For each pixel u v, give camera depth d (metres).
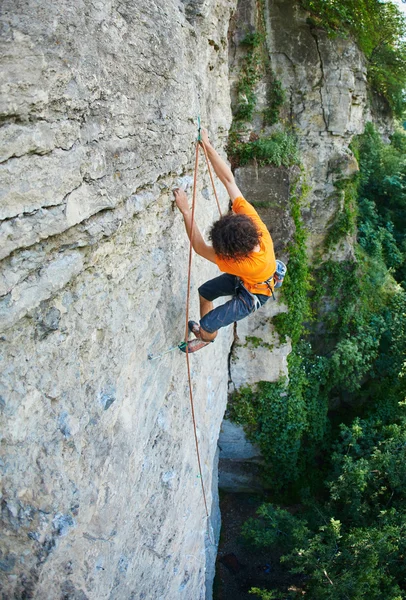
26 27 2.46
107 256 3.58
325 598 8.69
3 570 2.88
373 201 16.31
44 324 2.89
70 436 3.19
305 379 12.91
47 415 2.99
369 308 14.20
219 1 7.04
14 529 2.84
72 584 3.34
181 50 4.71
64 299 3.08
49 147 2.67
